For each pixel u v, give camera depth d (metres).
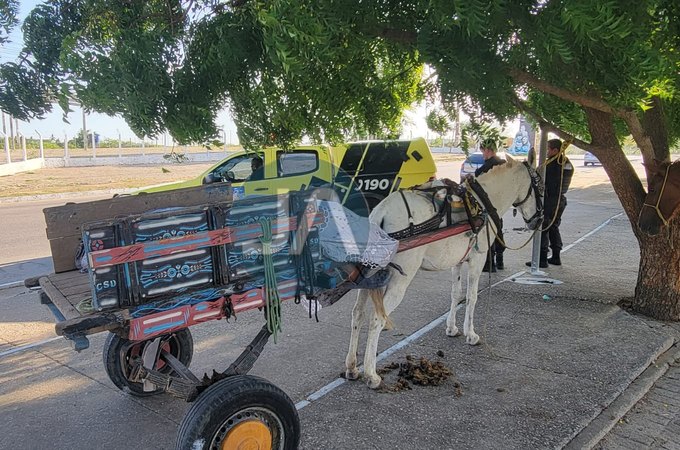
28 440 3.56
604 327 5.20
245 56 3.26
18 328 5.68
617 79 2.81
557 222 7.71
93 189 19.38
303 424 3.62
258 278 3.00
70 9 3.17
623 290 6.46
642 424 3.67
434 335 5.24
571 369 4.34
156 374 3.34
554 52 2.81
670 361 4.60
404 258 4.09
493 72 3.19
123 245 2.57
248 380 2.80
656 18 2.71
